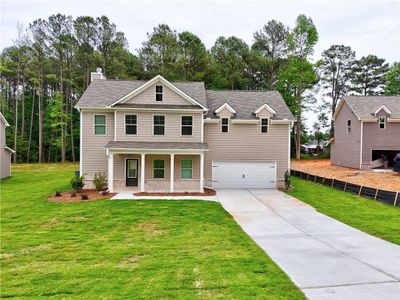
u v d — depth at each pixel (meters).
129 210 14.16
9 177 27.47
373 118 28.72
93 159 20.41
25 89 49.88
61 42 42.56
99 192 18.81
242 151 21.73
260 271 6.99
